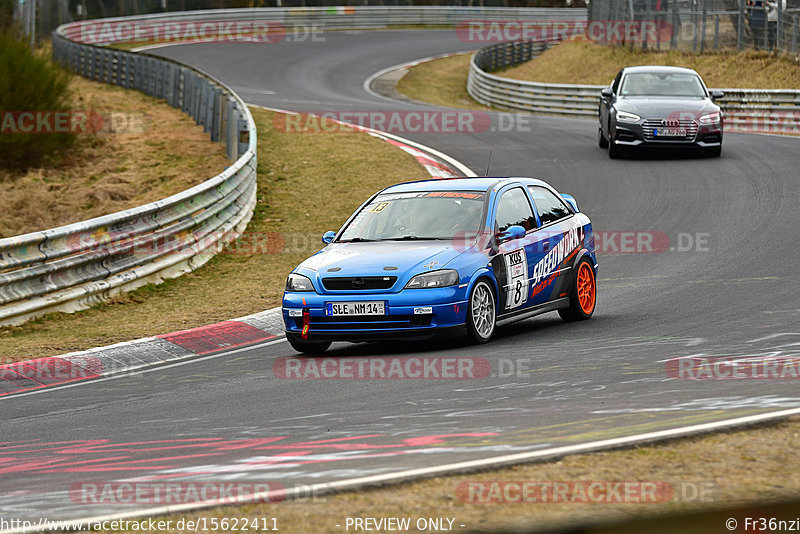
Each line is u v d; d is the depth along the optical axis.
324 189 69.00
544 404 23.66
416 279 31.41
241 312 41.72
